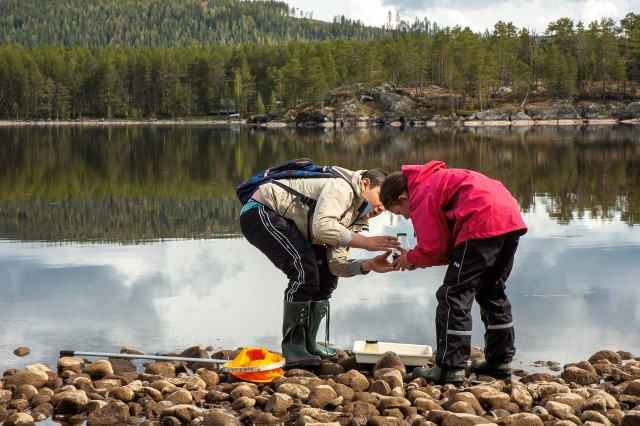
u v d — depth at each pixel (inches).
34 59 4840.1
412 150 1069.1
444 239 162.2
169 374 163.6
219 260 281.6
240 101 4389.8
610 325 198.2
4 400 146.1
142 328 197.5
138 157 935.7
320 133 2049.7
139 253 295.4
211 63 4594.0
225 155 974.4
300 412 136.7
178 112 4520.2
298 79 3779.5
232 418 133.7
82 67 4749.0
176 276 255.4
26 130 2581.2
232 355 173.5
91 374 162.2
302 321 172.2
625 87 3459.6
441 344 159.9
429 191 162.2
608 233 336.8
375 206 175.0
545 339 187.5
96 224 374.3
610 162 768.9
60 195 504.1
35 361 172.1
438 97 3385.8
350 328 197.5
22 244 317.4
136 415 139.9
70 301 223.6
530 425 130.0
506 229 156.7
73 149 1160.8
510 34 4128.9
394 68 3821.4
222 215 404.5
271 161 850.8
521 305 217.6
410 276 252.2
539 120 3218.5
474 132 1961.1
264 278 251.6
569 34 3838.6
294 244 170.9
